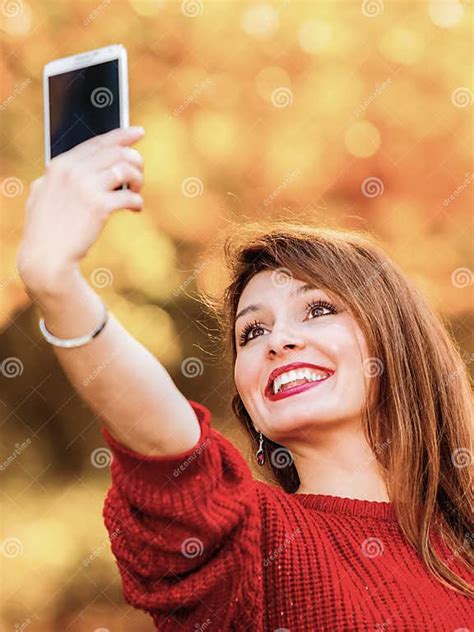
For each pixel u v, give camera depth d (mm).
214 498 1977
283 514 2303
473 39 7094
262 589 2113
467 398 2727
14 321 7102
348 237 2705
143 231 6793
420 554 2373
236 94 6965
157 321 6875
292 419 2459
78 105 1963
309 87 7000
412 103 7012
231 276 2764
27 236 1732
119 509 2000
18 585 6984
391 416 2531
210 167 6855
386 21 7082
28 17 6762
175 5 6969
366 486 2500
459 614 2270
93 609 6996
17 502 7219
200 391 7020
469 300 6855
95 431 7438
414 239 6883
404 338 2607
